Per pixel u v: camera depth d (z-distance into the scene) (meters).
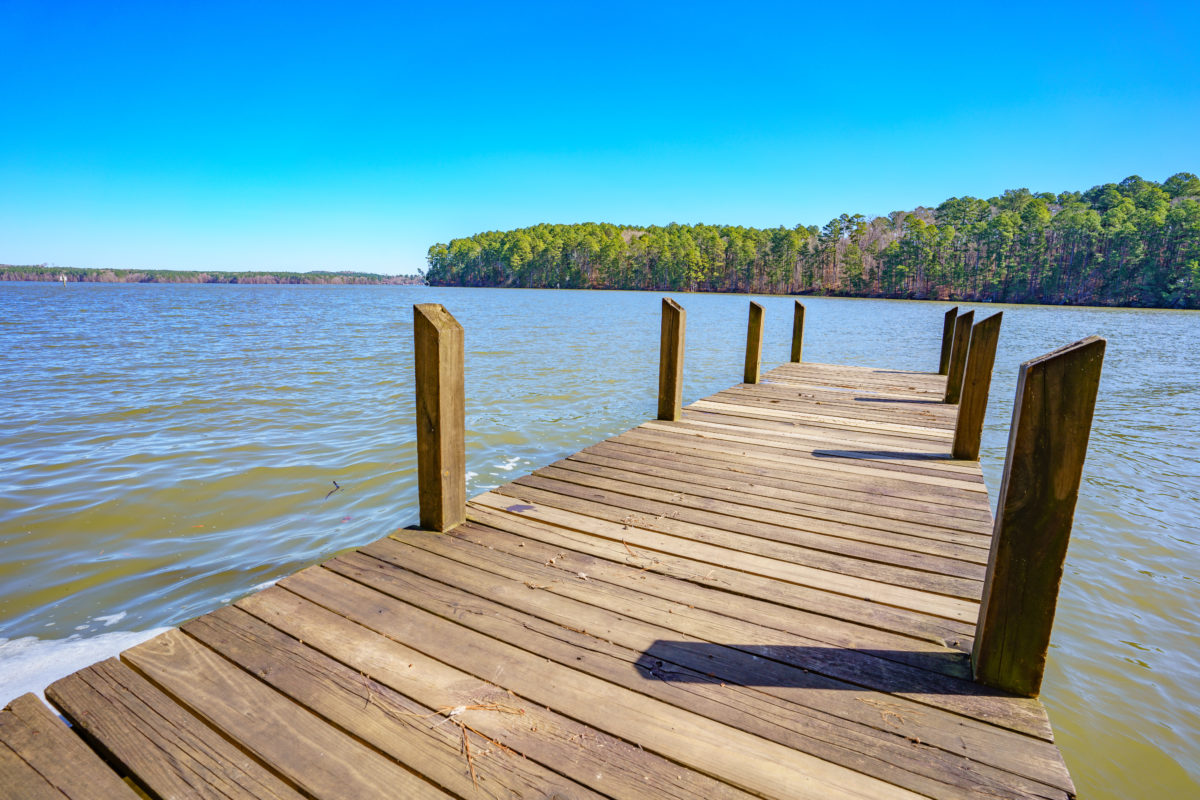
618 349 17.67
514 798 1.47
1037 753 1.63
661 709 1.79
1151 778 2.40
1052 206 132.62
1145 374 14.88
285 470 5.79
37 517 4.60
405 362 14.14
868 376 9.13
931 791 1.51
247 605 2.35
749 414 6.25
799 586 2.59
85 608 3.35
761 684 1.91
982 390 4.50
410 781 1.53
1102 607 3.68
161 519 4.60
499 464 6.08
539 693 1.86
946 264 96.00
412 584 2.53
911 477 4.16
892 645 2.15
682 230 133.62
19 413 8.30
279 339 20.12
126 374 12.00
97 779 1.50
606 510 3.44
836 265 112.69
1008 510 1.79
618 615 2.32
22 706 1.75
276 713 1.75
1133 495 5.68
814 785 1.52
